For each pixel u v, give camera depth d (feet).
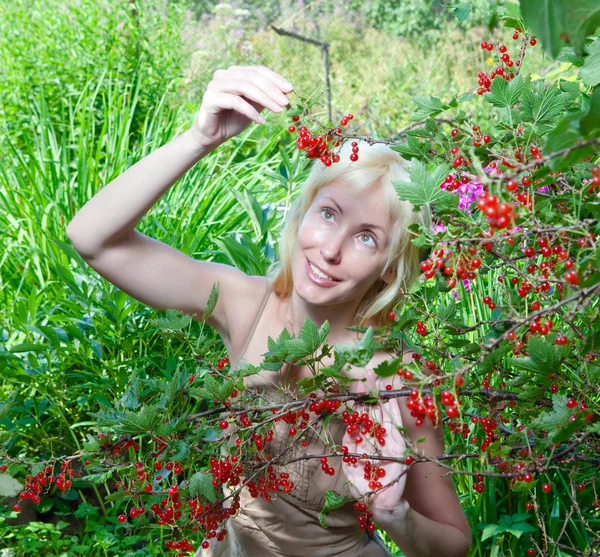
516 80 4.80
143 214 5.39
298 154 10.82
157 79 20.01
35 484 5.00
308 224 5.31
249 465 4.96
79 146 13.89
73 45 19.94
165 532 9.53
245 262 10.82
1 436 5.06
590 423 4.36
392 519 4.88
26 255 12.53
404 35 28.30
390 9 28.53
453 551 5.52
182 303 5.80
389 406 4.87
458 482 8.75
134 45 20.67
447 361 6.61
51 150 15.01
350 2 28.84
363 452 4.86
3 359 10.11
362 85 26.13
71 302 10.94
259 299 5.92
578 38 2.75
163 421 4.88
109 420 4.83
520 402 4.93
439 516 5.61
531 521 8.16
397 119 23.50
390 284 5.52
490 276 8.57
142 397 5.28
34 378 10.41
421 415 3.54
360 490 4.87
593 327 4.48
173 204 13.19
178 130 16.67
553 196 4.15
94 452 4.97
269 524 5.72
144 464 5.03
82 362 10.66
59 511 10.07
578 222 3.61
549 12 2.76
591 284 3.25
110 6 21.62
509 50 22.13
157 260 5.65
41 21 20.36
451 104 4.86
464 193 6.70
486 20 5.49
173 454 4.74
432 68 26.73
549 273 4.16
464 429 4.98
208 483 4.59
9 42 19.49
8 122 17.66
